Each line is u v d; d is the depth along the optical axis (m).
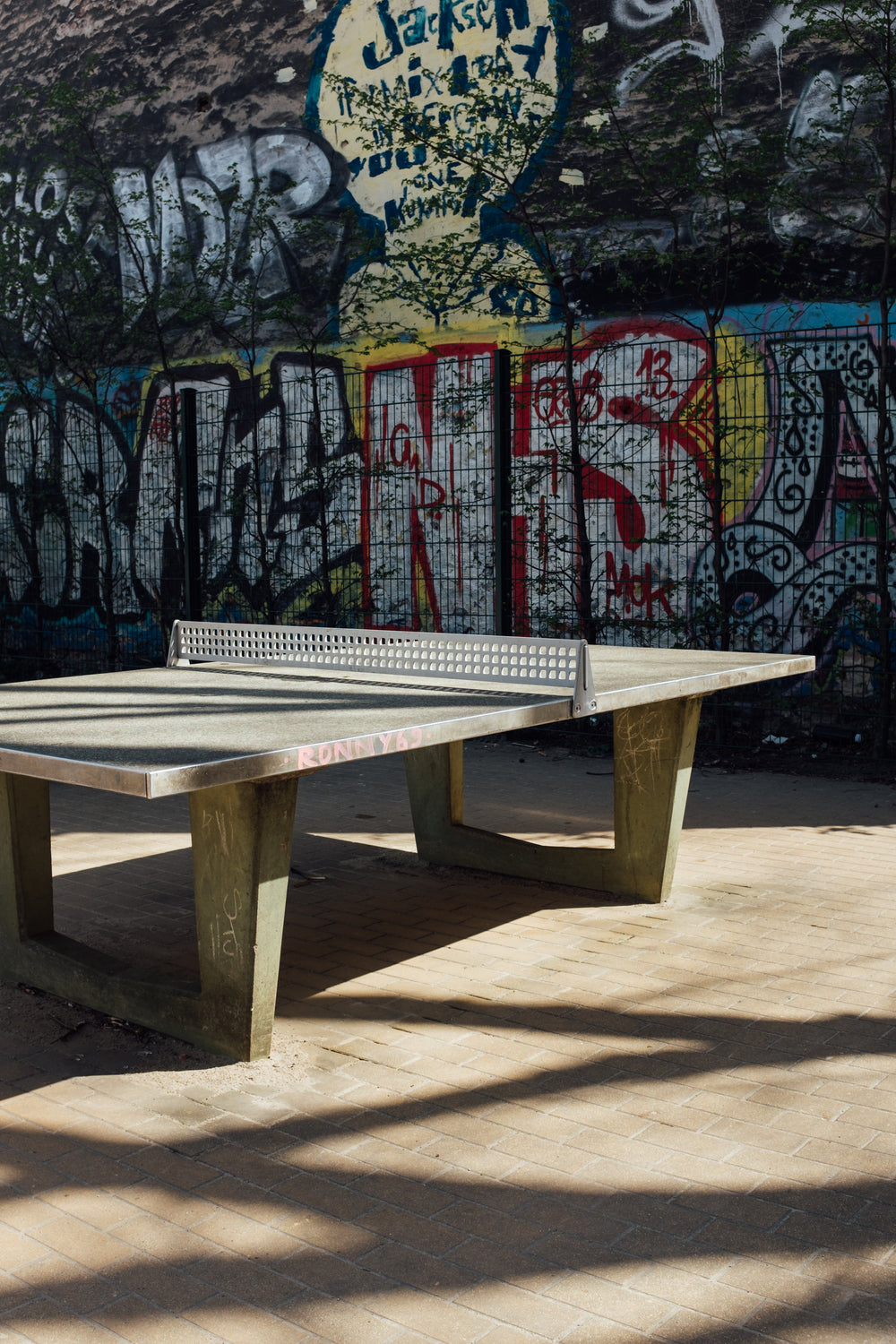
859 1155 2.56
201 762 2.39
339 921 4.34
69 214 12.07
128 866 5.17
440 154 8.91
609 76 8.51
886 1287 2.09
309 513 10.42
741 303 8.11
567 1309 2.03
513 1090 2.91
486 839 4.96
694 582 8.10
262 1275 2.14
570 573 8.65
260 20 10.62
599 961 3.85
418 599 9.75
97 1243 2.26
